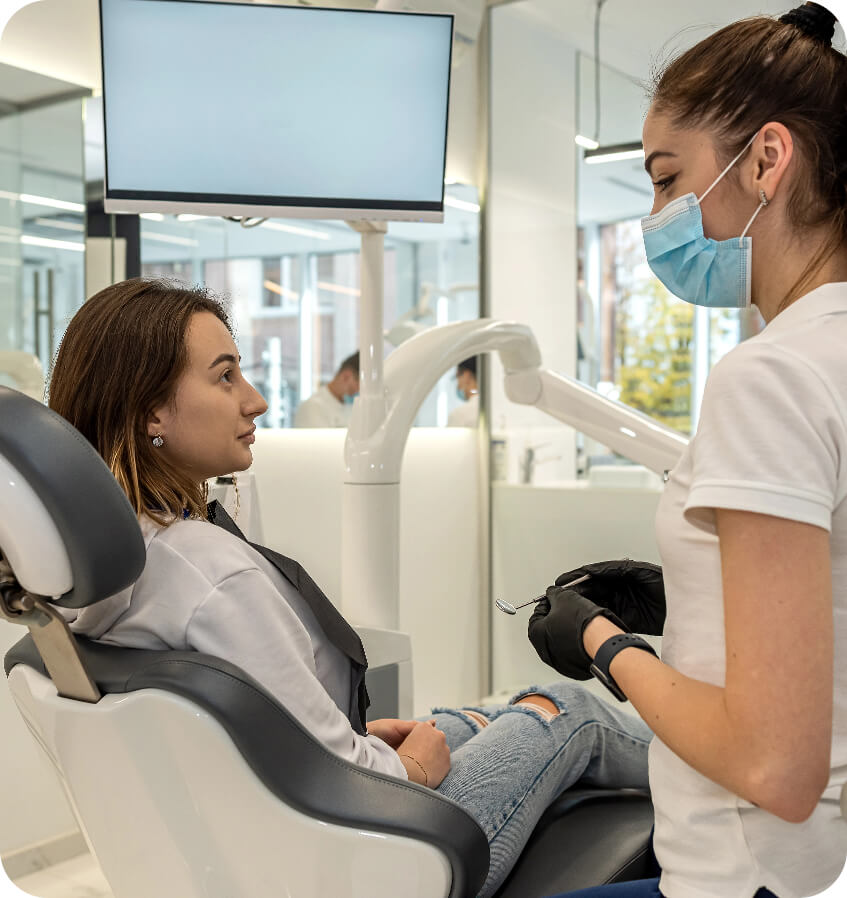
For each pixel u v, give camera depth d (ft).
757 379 2.28
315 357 8.74
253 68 5.30
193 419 3.46
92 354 3.40
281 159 5.44
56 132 7.37
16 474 2.35
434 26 5.47
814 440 2.21
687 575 2.56
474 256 10.54
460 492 10.58
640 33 9.64
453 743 4.53
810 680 2.11
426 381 6.86
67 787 3.13
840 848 2.50
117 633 3.06
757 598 2.16
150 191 5.29
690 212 2.77
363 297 6.68
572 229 10.28
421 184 5.66
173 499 3.35
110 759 2.82
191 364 3.45
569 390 7.68
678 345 9.91
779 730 2.11
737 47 2.68
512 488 10.77
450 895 2.84
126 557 2.47
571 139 10.18
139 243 7.72
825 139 2.57
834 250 2.61
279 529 8.52
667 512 2.63
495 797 3.84
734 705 2.17
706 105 2.69
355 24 5.36
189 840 2.89
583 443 10.32
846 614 2.35
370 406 6.71
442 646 10.36
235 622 2.99
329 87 5.42
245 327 8.29
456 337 7.08
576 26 10.00
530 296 10.52
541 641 2.97
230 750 2.65
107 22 5.11
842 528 2.30
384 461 6.64
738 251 2.74
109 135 5.21
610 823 4.24
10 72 7.13
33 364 7.35
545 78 10.16
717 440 2.30
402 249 9.81
